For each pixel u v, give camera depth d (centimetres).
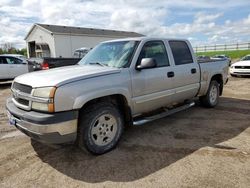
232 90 971
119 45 465
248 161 349
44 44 3309
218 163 345
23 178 321
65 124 327
